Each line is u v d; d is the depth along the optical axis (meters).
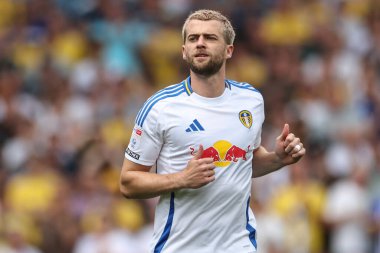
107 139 47.47
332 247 40.34
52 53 56.19
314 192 40.78
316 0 61.50
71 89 53.44
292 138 21.94
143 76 56.12
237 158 21.62
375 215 40.94
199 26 21.27
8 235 39.66
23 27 59.06
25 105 52.25
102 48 57.00
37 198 44.28
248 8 60.34
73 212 41.09
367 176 42.44
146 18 59.06
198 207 21.52
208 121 21.47
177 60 57.00
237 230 21.95
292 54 57.38
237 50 58.25
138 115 21.77
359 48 57.88
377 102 52.62
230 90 21.94
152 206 40.66
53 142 46.28
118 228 39.09
